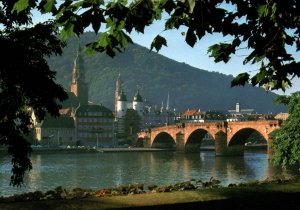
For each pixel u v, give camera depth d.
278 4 7.90
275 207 15.98
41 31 24.47
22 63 23.73
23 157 25.19
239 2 8.13
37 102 25.55
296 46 9.22
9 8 20.23
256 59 9.72
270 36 8.84
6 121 24.94
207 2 7.69
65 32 7.91
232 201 15.18
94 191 17.08
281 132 53.22
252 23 8.55
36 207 13.52
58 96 25.22
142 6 7.95
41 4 7.71
